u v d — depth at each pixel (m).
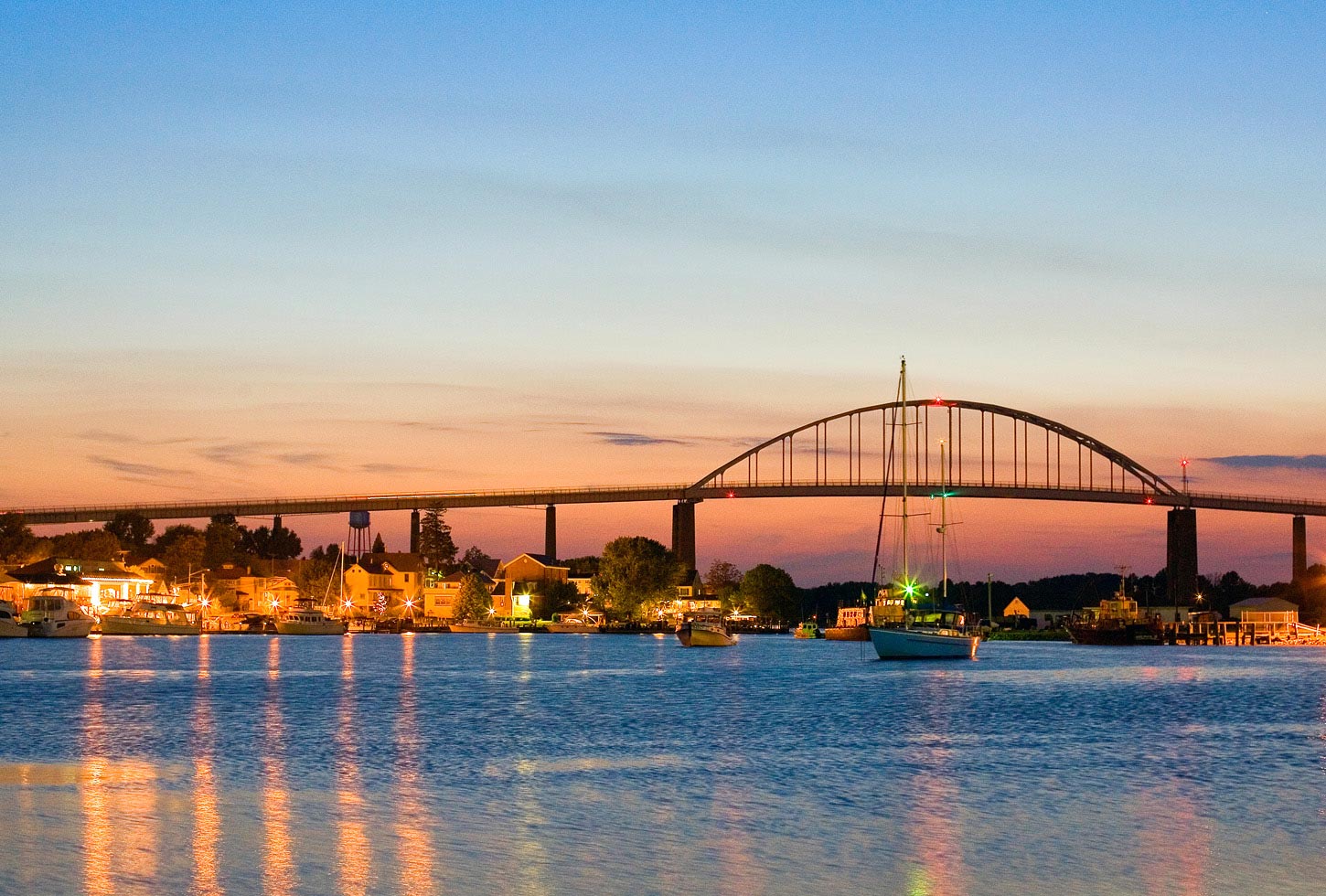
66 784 54.50
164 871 38.91
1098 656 187.12
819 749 67.25
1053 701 97.75
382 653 183.50
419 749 66.81
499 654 183.12
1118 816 48.72
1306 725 80.19
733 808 49.88
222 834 44.25
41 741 69.44
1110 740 71.62
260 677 123.00
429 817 47.75
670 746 68.25
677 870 40.03
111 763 61.09
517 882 38.41
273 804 50.19
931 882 38.97
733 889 38.06
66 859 40.06
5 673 128.12
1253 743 70.12
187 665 145.00
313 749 66.62
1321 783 56.34
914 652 155.62
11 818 46.44
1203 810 49.81
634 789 54.22
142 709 87.69
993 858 41.94
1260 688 115.19
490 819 47.50
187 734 73.00
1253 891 38.19
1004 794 53.28
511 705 93.06
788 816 48.28
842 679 123.88
